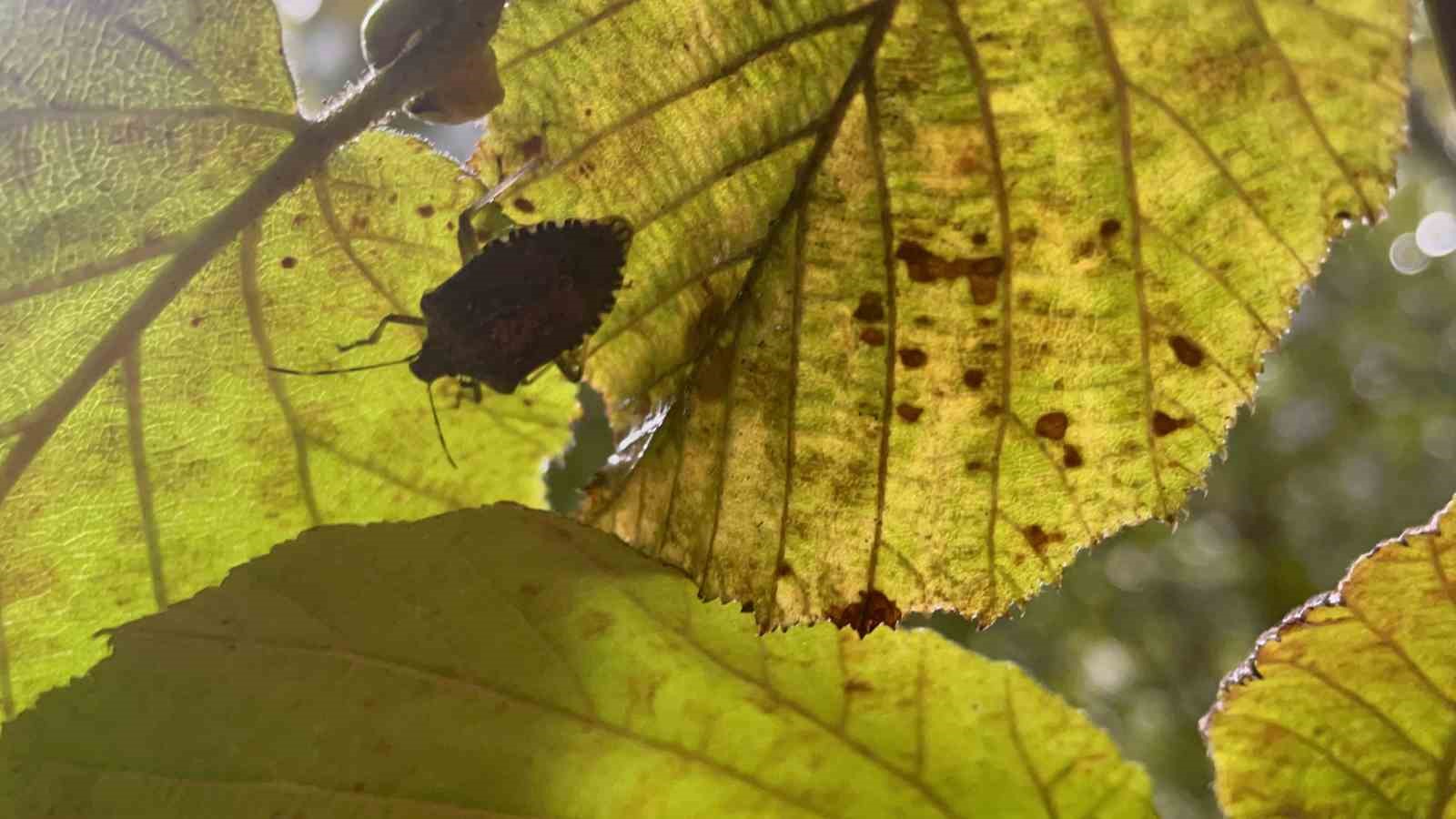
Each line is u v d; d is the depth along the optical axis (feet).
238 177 0.18
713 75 0.18
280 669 0.16
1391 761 0.16
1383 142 0.15
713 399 0.18
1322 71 0.15
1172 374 0.17
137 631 0.16
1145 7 0.15
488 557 0.17
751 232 0.18
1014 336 0.17
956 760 0.16
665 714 0.16
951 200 0.17
